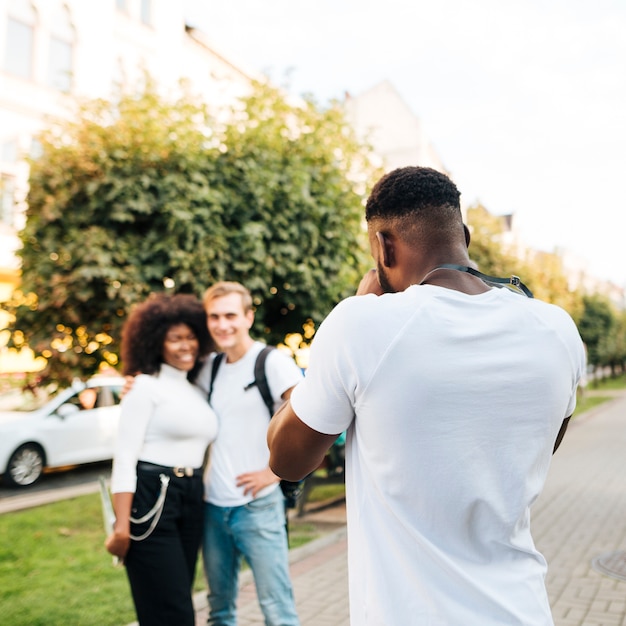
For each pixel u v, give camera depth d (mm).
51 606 4355
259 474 2898
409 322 1201
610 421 19234
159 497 2730
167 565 2699
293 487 3041
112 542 2672
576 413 21312
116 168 6375
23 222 7867
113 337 6512
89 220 6473
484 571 1190
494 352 1211
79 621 4082
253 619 4160
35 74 14336
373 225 1409
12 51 14016
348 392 1231
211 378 3133
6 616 4160
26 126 14203
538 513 7508
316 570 5281
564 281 25719
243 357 3096
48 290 6453
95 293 6395
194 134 6520
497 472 1192
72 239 6379
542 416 1227
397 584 1190
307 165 7055
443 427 1174
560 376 1255
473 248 18594
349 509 1318
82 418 10062
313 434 1287
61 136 6797
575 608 4398
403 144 34312
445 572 1175
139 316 2992
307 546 5789
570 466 11102
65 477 10180
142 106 6676
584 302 36500
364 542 1243
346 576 5121
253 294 6656
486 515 1189
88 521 6934
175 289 6281
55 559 5520
